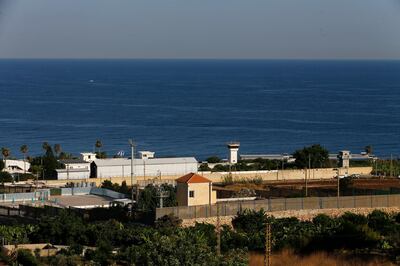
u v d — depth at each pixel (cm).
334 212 11231
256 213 10612
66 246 9575
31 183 15000
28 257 8662
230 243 9506
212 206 10550
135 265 7481
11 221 11025
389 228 10500
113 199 13012
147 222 10625
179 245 7194
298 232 10075
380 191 13325
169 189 11838
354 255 9338
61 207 11800
